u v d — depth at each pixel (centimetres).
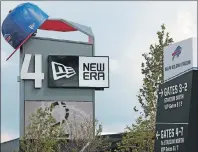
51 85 5253
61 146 5131
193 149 2331
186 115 2355
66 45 5366
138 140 4097
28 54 5269
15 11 5275
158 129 2545
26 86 5244
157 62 4166
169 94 2495
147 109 4125
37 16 5275
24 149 4919
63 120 5256
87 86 5325
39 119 4953
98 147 5197
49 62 5284
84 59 5359
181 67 2505
